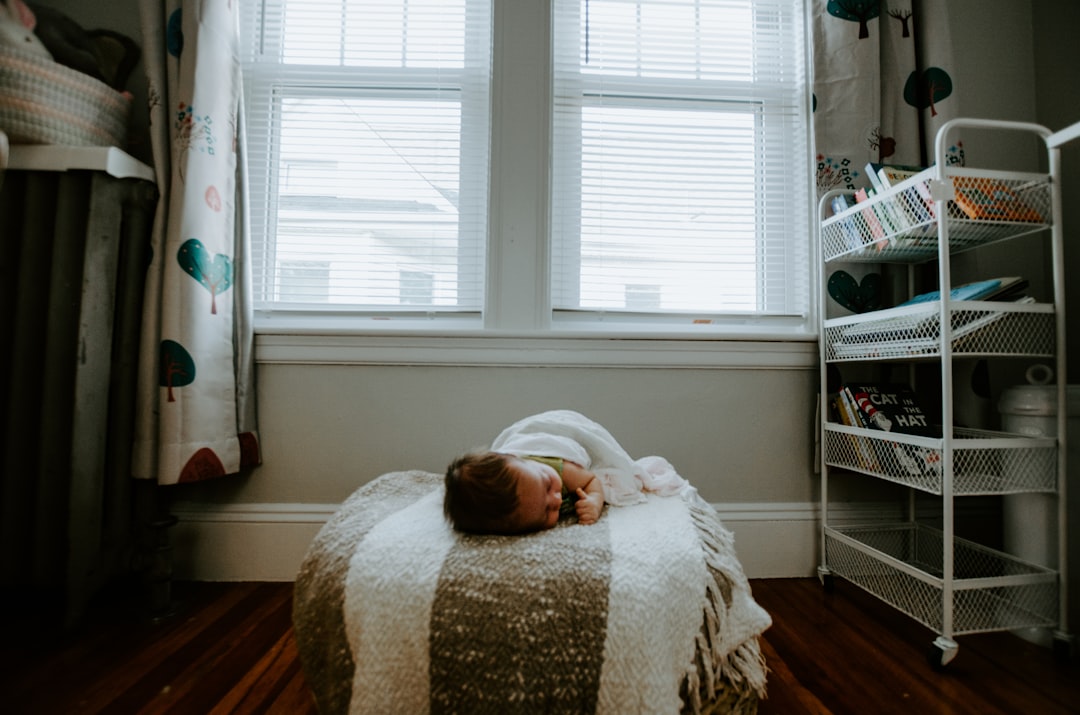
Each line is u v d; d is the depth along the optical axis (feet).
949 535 3.40
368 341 4.82
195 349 4.09
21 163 3.64
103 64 4.75
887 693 3.08
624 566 2.32
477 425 4.87
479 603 2.15
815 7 5.01
